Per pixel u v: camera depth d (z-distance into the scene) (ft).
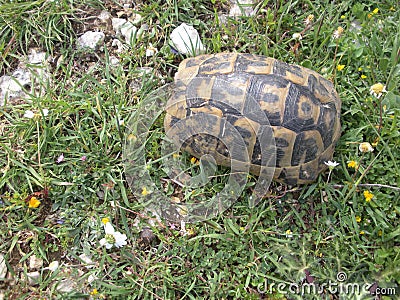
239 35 2.05
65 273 1.69
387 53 2.02
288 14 2.07
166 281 1.69
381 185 1.77
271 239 1.76
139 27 2.06
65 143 1.86
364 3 2.12
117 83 1.95
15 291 1.66
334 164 1.73
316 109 1.70
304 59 2.03
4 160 1.82
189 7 2.08
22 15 2.01
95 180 1.81
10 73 1.98
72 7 2.05
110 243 1.65
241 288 1.69
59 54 2.01
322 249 1.74
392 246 1.74
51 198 1.79
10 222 1.74
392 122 1.87
